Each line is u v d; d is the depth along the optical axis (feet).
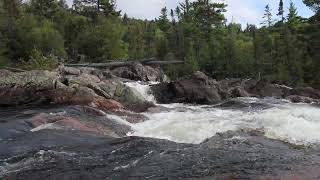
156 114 62.75
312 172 29.25
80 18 214.07
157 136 48.44
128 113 61.16
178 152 35.81
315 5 181.16
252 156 34.04
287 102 87.92
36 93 63.98
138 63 140.46
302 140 41.91
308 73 174.91
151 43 297.74
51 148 38.86
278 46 210.18
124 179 29.01
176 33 262.06
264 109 69.21
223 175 28.84
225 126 49.78
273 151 35.96
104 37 197.77
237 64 202.90
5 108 60.80
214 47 218.38
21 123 47.60
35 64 98.73
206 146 38.04
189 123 52.49
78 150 38.04
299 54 187.32
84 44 195.42
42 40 169.37
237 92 100.78
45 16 239.50
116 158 34.68
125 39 283.18
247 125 49.62
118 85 71.15
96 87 68.23
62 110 55.67
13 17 178.60
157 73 143.13
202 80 90.58
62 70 94.53
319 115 55.01
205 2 264.52
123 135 48.98
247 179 27.73
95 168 31.96
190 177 28.71
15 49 163.32
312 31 180.96
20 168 32.48
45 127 47.06
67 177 30.04
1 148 38.29
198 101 86.69
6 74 66.95
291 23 241.76
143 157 34.53
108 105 63.41
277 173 29.01
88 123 51.03
